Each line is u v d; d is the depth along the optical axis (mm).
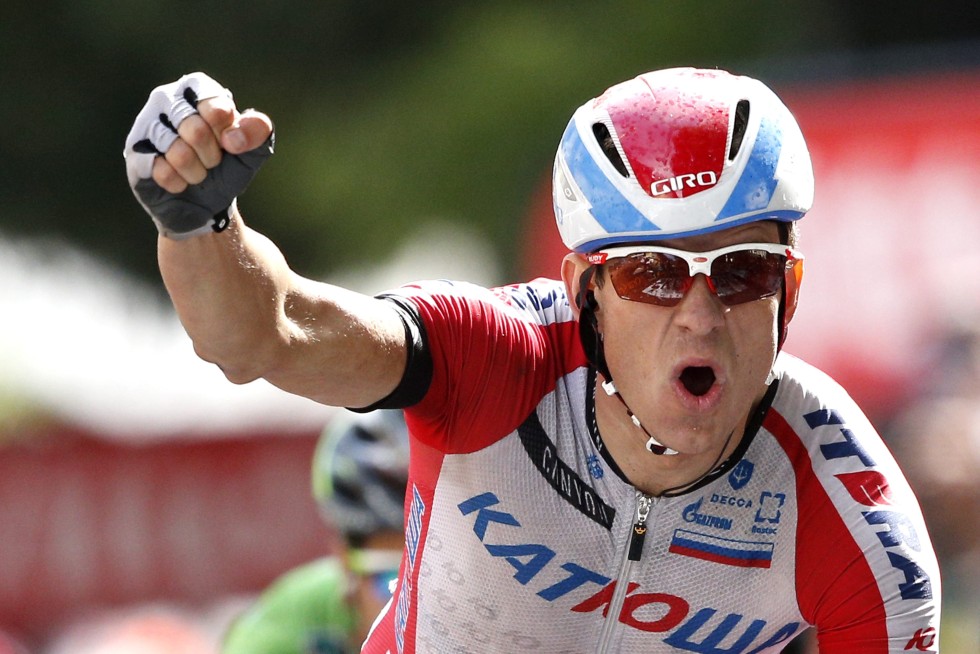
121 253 48688
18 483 27016
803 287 26797
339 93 48281
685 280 8102
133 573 27172
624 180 8156
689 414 8219
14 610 26703
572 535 8812
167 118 6871
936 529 17219
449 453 8789
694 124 8070
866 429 9133
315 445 28203
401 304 8422
